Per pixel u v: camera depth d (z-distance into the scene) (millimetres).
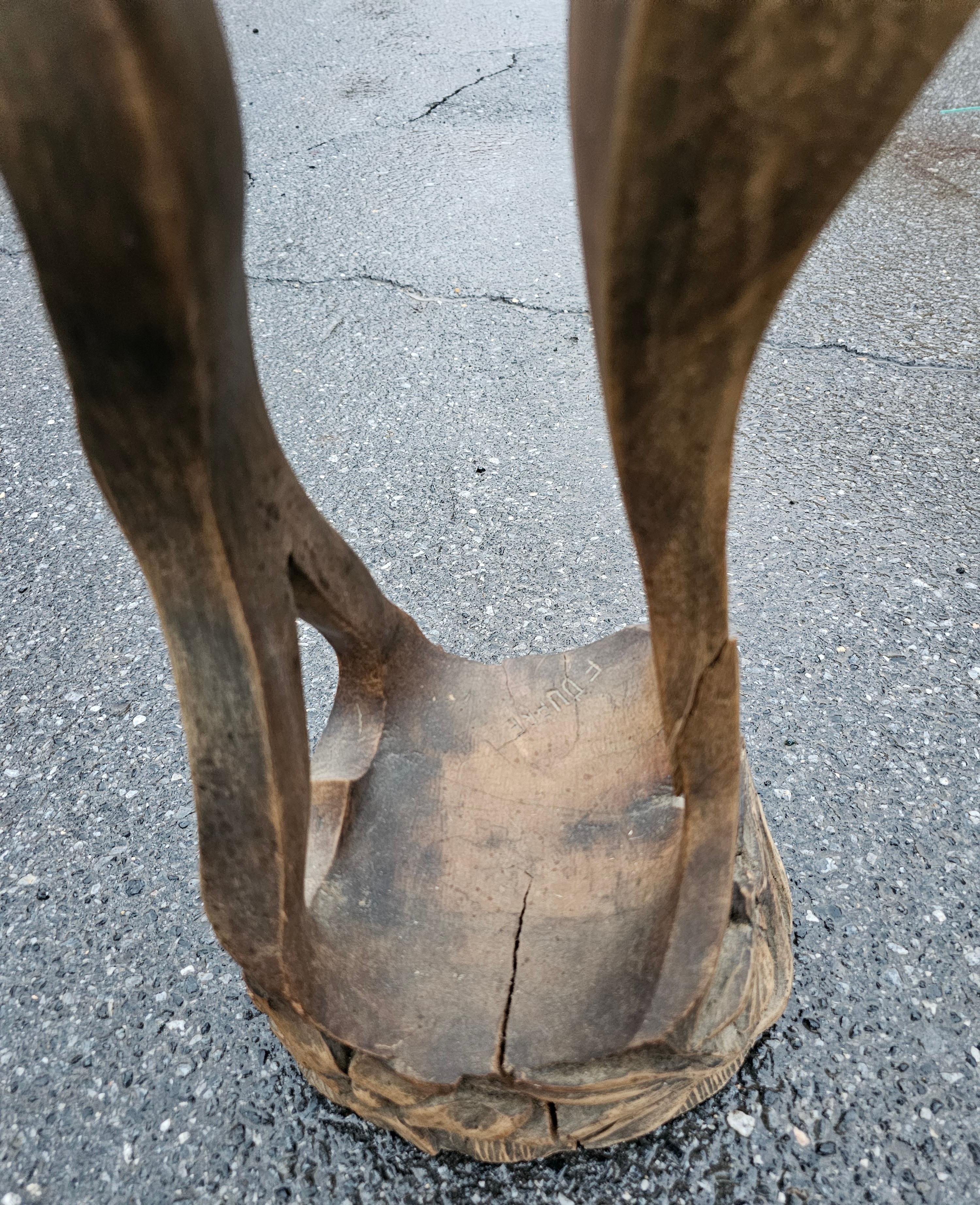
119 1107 1272
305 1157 1217
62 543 2205
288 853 912
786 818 1559
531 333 2742
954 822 1539
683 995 962
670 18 522
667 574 839
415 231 3184
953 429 2336
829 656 1823
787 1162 1179
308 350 2734
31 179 572
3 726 1811
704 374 703
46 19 513
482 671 1393
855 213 3209
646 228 612
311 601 1105
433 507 2230
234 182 652
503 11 4664
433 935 1110
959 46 3963
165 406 671
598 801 1229
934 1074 1249
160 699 1843
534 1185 1173
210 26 608
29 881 1549
